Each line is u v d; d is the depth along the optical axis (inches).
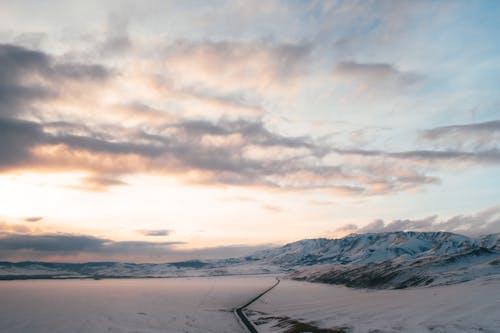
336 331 2472.9
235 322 3299.7
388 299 3791.8
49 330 2940.5
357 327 2466.8
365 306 3442.4
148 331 2810.0
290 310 3865.7
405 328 2219.5
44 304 4916.3
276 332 2778.1
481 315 2210.9
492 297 2785.4
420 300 3312.0
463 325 2055.9
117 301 5310.0
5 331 2955.2
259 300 5378.9
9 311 4128.9
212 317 3619.6
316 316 3176.7
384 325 2388.0
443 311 2536.9
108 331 2832.2
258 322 3289.9
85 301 5329.7
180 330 2856.8
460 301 2837.1
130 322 3233.3
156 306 4589.1
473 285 3900.1
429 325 2183.8
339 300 4409.5
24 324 3223.4
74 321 3326.8
